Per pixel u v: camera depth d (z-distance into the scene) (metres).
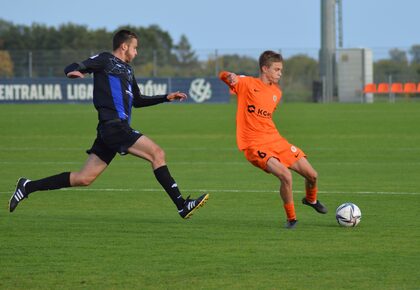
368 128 71.94
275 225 25.42
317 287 17.73
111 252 21.31
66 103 120.19
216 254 21.02
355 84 128.75
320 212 26.30
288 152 25.05
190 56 135.00
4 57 131.00
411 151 52.44
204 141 60.75
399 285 17.88
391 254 20.94
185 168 43.19
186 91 121.25
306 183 25.70
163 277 18.62
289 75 135.25
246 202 30.78
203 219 26.67
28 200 31.19
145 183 36.66
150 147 24.30
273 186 35.47
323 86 128.00
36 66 131.38
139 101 25.56
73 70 23.42
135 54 24.70
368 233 23.88
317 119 83.69
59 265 19.88
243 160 47.28
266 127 25.03
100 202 30.80
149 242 22.62
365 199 31.31
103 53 24.38
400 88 131.00
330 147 55.75
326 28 127.19
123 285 17.97
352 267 19.55
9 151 53.53
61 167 44.38
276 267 19.56
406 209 28.66
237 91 25.17
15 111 99.19
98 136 24.59
